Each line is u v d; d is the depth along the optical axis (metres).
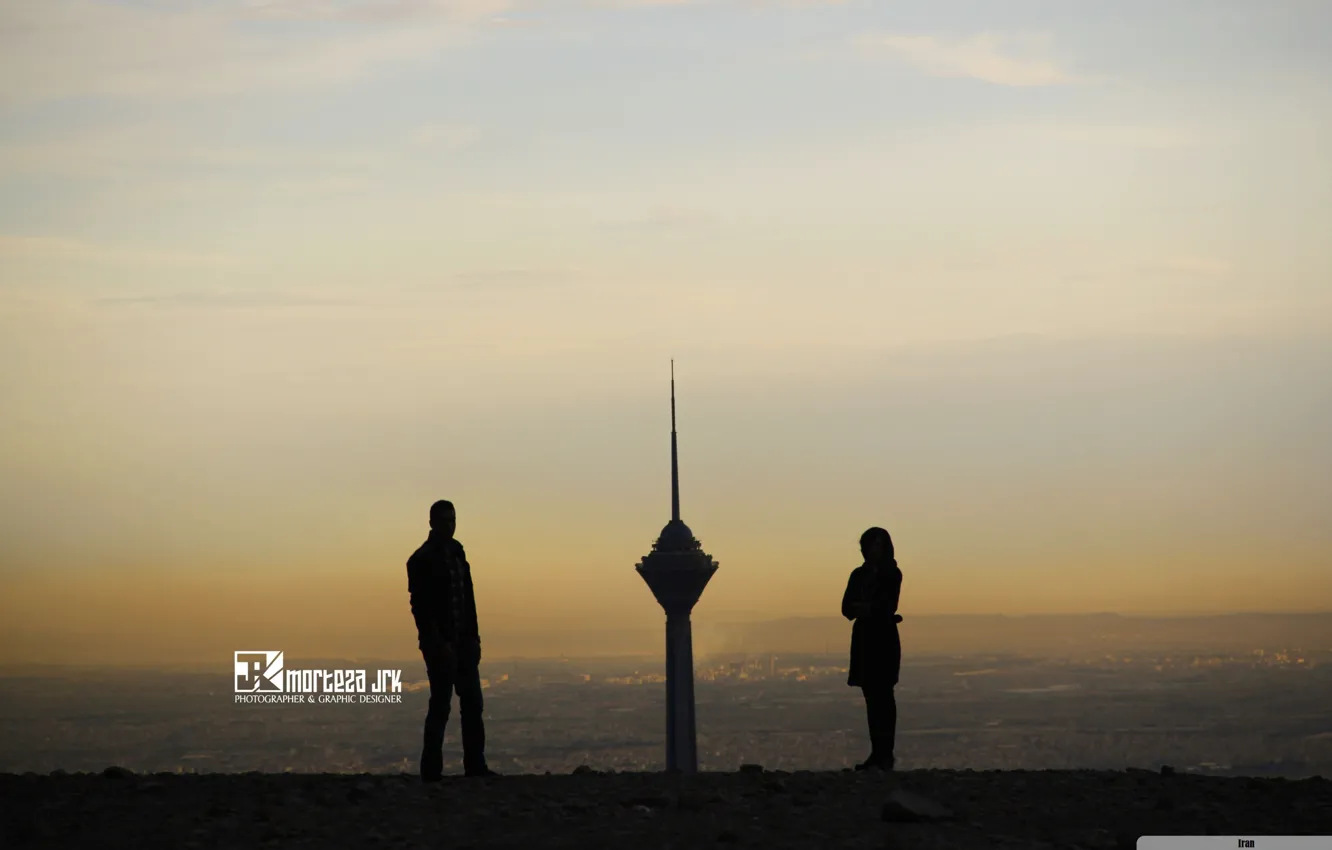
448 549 16.00
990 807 12.95
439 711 15.66
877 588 16.86
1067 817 12.39
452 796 13.98
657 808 13.16
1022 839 11.37
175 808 13.28
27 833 11.94
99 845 11.44
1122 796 13.59
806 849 11.00
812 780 15.05
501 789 14.53
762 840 11.37
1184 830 11.64
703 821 12.34
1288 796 13.50
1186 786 14.30
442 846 11.27
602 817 12.59
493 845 11.28
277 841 11.55
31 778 15.65
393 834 11.73
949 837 11.46
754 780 15.23
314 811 13.01
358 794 13.84
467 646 16.03
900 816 12.20
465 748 16.28
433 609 15.80
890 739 16.77
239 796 14.09
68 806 13.48
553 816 12.60
